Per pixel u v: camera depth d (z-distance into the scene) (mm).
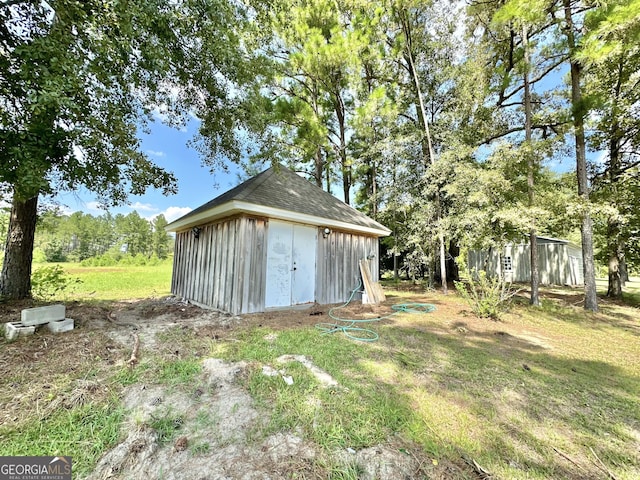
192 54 4594
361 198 15625
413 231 10898
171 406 2209
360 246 8406
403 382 2777
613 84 8125
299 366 2969
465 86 9492
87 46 3406
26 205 5391
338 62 9852
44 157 3715
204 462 1681
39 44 3125
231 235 5648
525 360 3559
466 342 4227
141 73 4199
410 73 11203
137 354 3109
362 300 7848
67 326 3736
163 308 5953
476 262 16688
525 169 7668
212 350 3367
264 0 5609
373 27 10102
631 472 1719
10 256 5273
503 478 1629
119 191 5215
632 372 3254
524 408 2402
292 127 10781
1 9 3449
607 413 2377
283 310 5965
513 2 6707
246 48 5996
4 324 3611
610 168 8969
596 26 6152
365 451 1787
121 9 3234
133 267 25078
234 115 5645
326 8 9805
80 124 3697
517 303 7777
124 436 1868
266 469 1629
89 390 2336
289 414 2131
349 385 2629
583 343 4371
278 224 6215
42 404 2133
